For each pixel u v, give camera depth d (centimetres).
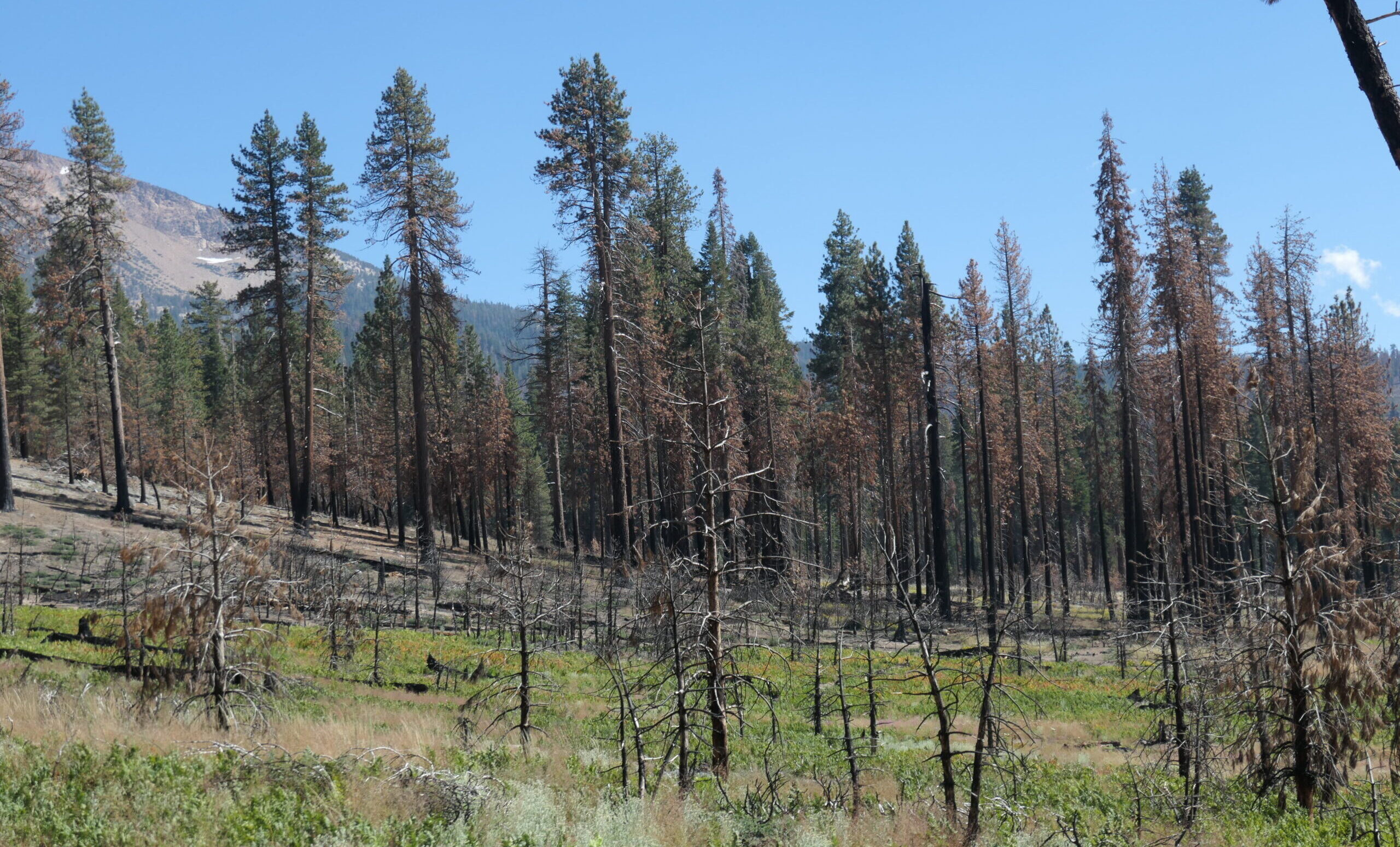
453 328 4944
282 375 4522
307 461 4447
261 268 4494
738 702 1446
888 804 1411
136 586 2581
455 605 3678
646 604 1593
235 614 1553
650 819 1072
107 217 4219
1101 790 1697
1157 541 2642
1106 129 3672
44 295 4125
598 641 2769
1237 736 1481
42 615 2736
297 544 3650
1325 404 4244
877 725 2378
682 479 3641
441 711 2155
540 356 5238
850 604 3086
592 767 1441
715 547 1470
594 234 3572
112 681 1820
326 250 4525
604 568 3666
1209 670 1498
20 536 3412
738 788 1441
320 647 2784
